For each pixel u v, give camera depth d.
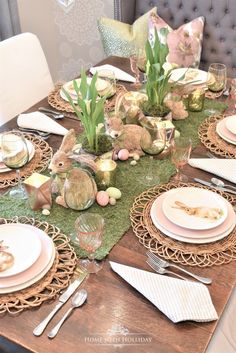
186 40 2.63
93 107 1.30
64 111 1.80
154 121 1.48
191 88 1.78
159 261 1.09
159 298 0.98
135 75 2.07
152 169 1.45
